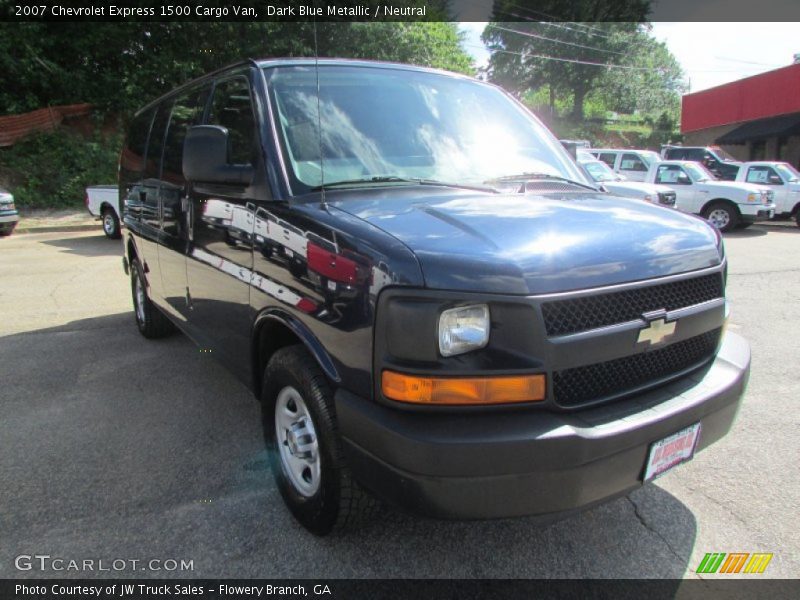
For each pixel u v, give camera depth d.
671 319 2.15
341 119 2.92
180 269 3.76
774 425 3.63
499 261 1.88
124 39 17.97
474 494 1.84
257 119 2.80
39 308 6.57
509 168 3.14
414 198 2.54
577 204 2.57
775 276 8.34
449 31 24.78
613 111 57.34
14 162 16.11
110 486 2.96
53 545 2.51
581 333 1.93
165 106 4.52
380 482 1.96
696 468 3.14
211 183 2.83
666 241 2.27
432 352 1.84
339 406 2.07
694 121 31.95
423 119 3.13
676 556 2.46
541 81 53.22
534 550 2.49
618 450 1.96
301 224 2.36
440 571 2.36
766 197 14.00
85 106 17.92
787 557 2.46
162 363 4.74
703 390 2.24
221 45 18.06
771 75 26.16
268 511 2.74
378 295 1.93
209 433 3.54
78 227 14.17
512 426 1.85
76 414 3.80
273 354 2.63
